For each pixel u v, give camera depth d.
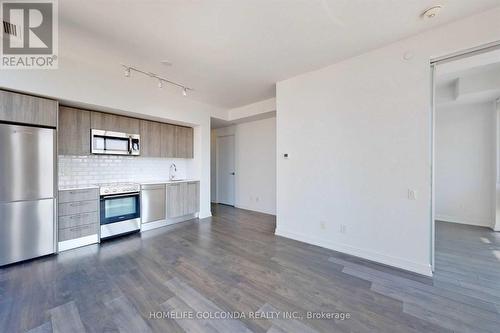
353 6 1.93
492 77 3.49
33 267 2.49
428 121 2.33
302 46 2.58
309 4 1.90
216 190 6.90
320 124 3.16
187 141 4.89
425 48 2.33
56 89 2.79
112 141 3.63
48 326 1.58
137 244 3.25
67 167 3.41
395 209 2.54
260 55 2.79
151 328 1.57
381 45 2.56
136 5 1.90
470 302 1.88
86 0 1.83
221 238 3.53
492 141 4.16
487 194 4.22
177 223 4.44
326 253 2.93
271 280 2.24
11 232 2.52
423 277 2.30
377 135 2.65
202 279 2.25
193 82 3.66
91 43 2.52
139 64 3.04
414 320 1.67
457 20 2.14
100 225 3.32
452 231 3.91
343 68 2.92
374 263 2.63
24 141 2.59
